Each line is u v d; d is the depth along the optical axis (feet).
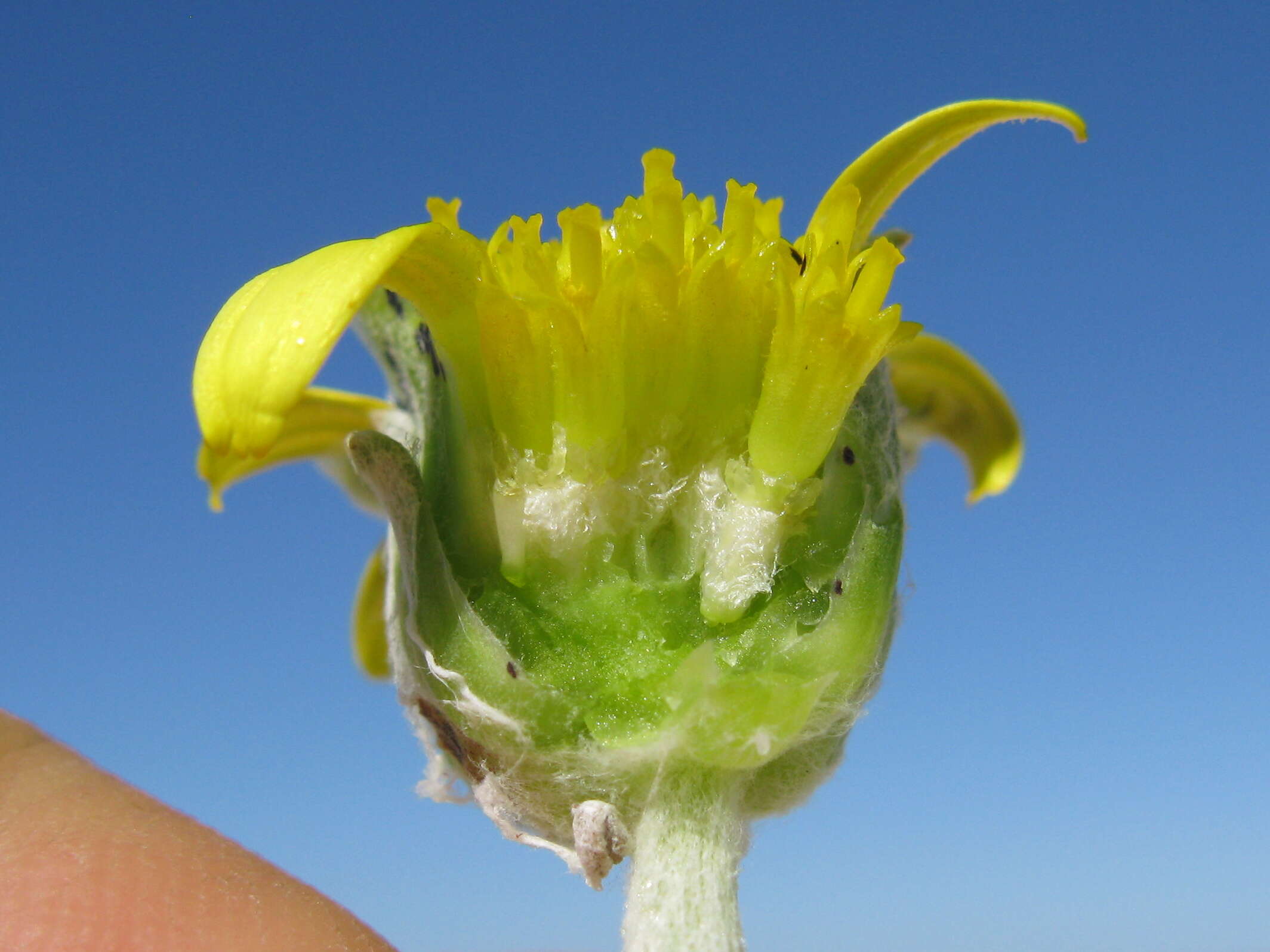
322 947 0.17
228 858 0.19
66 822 0.18
